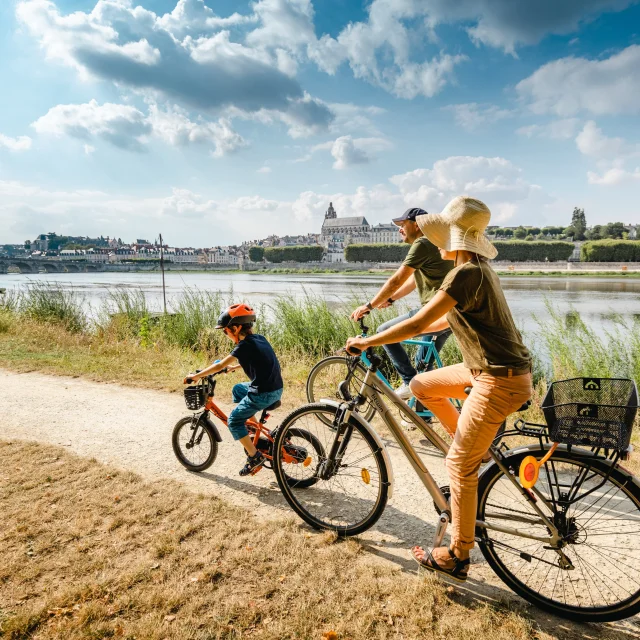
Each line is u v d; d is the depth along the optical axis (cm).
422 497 346
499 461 236
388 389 275
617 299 2883
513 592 244
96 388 659
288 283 5550
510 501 245
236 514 313
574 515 248
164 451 433
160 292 3709
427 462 405
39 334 1066
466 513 234
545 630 218
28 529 291
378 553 277
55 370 754
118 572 253
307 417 311
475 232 219
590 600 230
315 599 233
